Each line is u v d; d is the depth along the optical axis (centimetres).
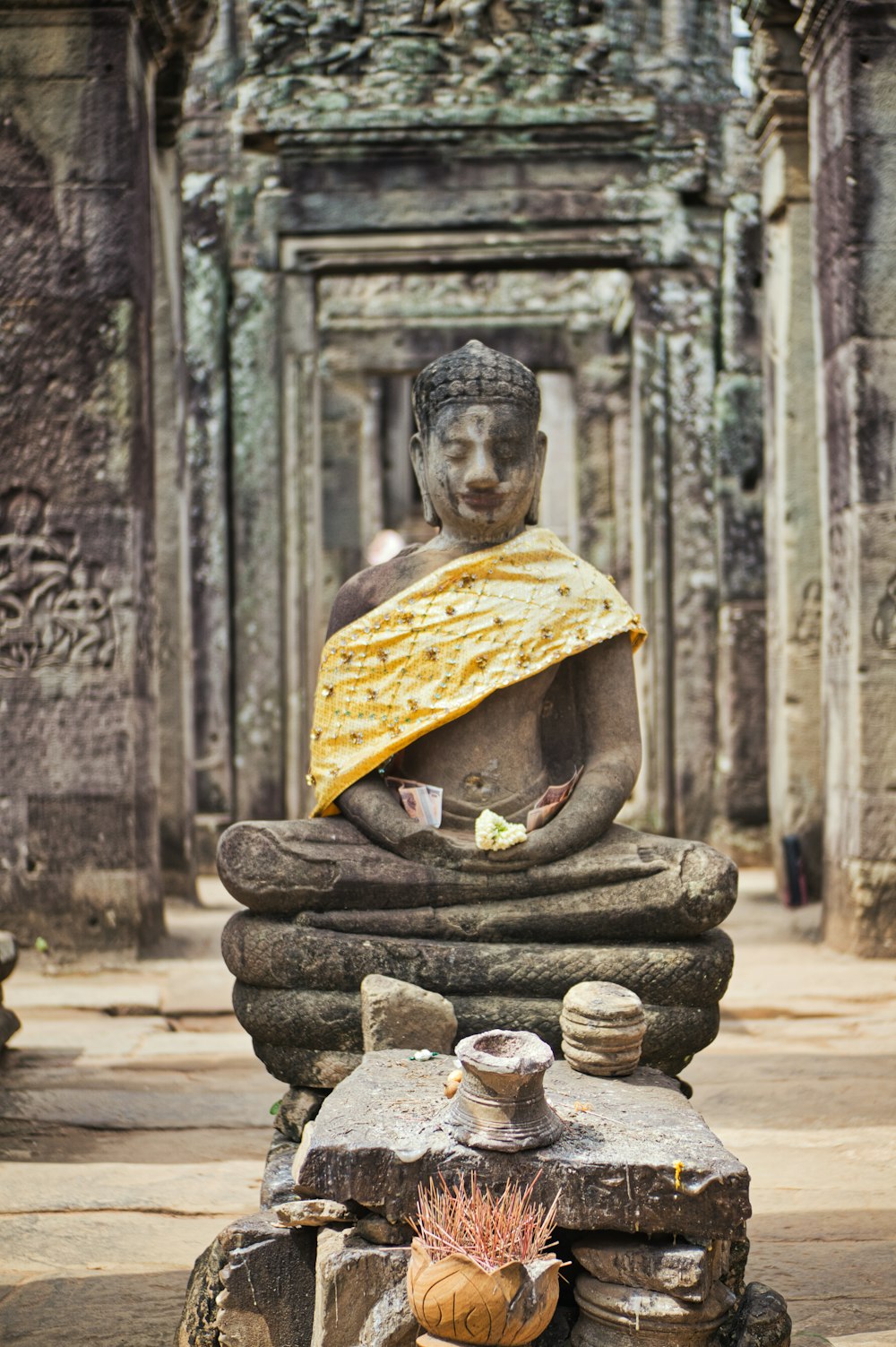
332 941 371
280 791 1255
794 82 990
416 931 379
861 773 779
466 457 409
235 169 1241
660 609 1290
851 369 789
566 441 1833
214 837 1241
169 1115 489
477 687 398
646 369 1285
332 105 1219
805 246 1024
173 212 1020
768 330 1091
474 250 1240
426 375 420
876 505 783
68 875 779
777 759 1056
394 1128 291
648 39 1237
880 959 778
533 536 418
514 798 402
